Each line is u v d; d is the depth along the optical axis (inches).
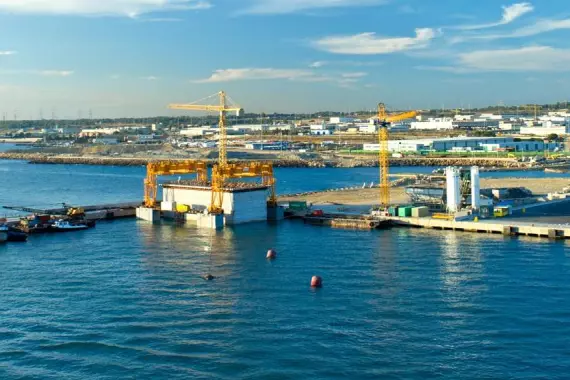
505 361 2783.0
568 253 4670.3
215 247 5157.5
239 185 6702.8
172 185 6948.8
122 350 2942.9
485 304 3499.0
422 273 4163.4
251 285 3949.3
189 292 3811.5
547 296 3619.6
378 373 2691.9
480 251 4808.1
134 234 5866.1
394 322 3253.0
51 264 4579.2
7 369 2760.8
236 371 2721.5
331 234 5738.2
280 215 6766.7
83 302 3636.8
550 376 2645.2
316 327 3201.3
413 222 6117.1
